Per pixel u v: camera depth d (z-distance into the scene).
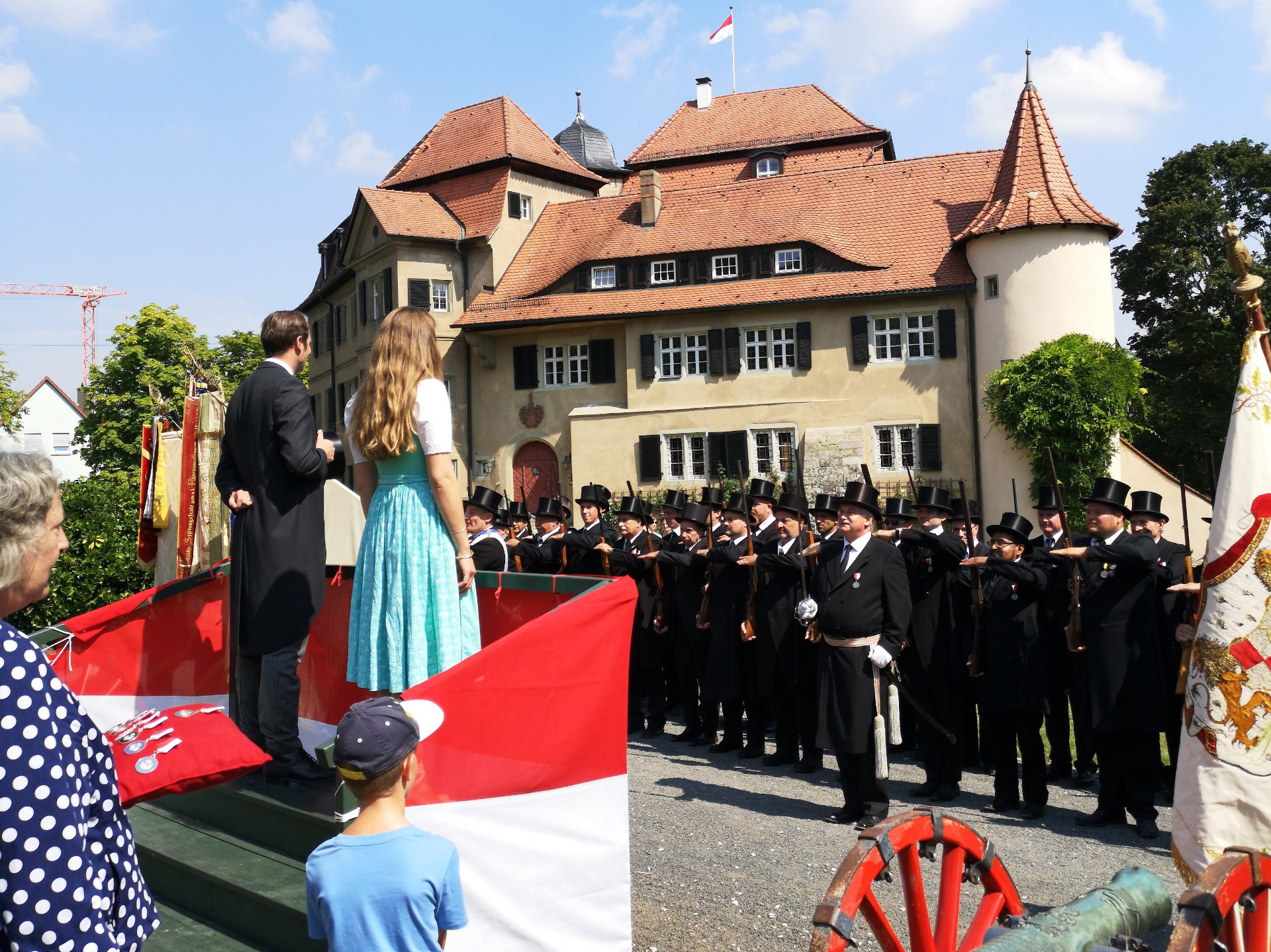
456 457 36.41
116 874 2.41
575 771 4.11
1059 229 29.81
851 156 40.75
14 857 2.11
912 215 33.56
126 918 2.39
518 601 5.02
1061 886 6.27
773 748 10.94
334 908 2.88
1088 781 9.13
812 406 32.44
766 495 10.70
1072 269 29.78
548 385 35.72
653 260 34.75
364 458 4.61
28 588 2.39
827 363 32.38
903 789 9.01
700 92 45.53
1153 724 7.48
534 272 36.78
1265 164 42.78
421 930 2.87
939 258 32.16
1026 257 29.94
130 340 50.47
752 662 10.43
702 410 33.53
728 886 6.24
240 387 4.83
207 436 8.91
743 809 8.10
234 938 3.98
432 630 4.25
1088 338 28.94
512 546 12.91
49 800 2.16
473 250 37.25
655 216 36.16
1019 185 30.86
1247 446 5.10
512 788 3.92
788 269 33.62
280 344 4.88
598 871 4.14
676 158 43.31
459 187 38.88
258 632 4.63
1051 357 28.41
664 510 13.48
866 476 7.88
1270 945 3.69
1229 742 4.99
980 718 10.06
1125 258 45.25
